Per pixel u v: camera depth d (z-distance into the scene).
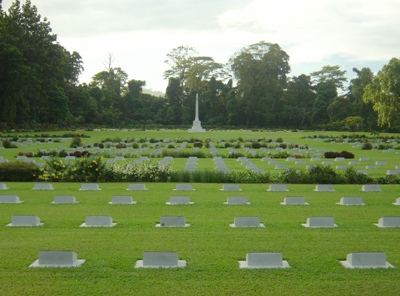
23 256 11.03
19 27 85.81
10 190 20.70
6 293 8.89
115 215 15.59
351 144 58.22
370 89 68.94
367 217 15.46
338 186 22.47
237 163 34.34
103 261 10.67
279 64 120.69
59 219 14.92
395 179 23.83
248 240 12.46
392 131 96.50
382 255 10.47
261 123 117.50
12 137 63.19
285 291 9.01
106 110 115.19
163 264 10.41
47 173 24.00
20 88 77.38
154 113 126.94
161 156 39.38
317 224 14.16
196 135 79.38
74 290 9.05
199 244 12.05
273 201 18.31
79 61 119.00
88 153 39.19
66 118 96.88
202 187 21.91
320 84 121.25
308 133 89.88
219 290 9.05
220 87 124.75
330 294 8.88
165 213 15.96
